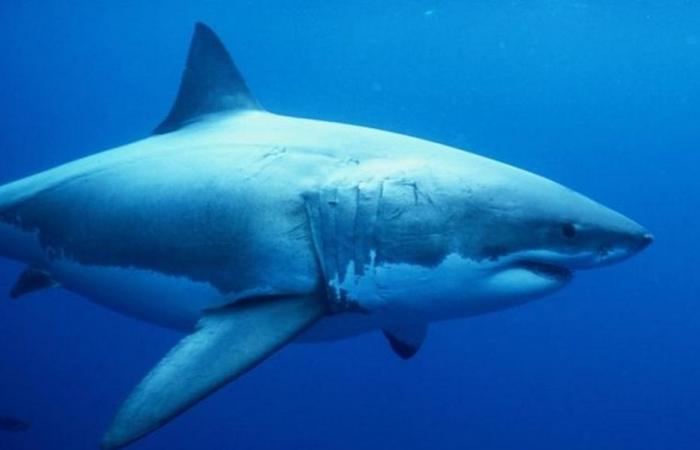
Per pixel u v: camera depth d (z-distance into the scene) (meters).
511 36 43.09
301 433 15.86
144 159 4.68
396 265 3.61
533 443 16.47
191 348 3.30
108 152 5.14
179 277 4.18
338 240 3.69
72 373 19.19
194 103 4.96
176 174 4.37
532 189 3.78
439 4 32.25
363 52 56.00
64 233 4.88
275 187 3.94
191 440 15.70
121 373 18.89
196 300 4.16
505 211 3.63
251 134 4.48
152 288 4.36
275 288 3.79
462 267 3.62
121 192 4.58
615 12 31.56
